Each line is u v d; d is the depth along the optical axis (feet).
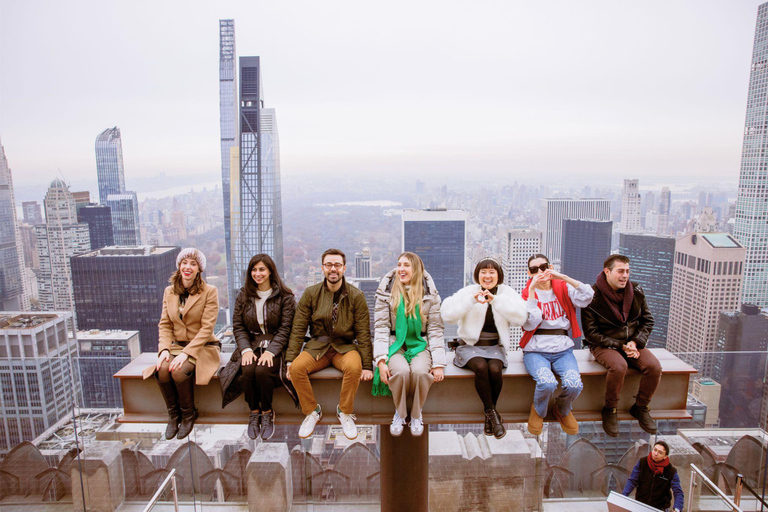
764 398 8.35
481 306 7.79
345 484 9.06
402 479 8.36
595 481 8.60
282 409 8.14
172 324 8.11
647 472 8.36
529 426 8.02
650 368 7.66
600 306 7.96
